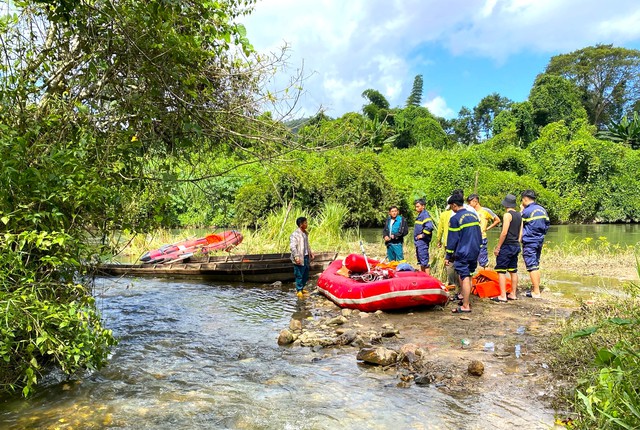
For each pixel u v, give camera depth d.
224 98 5.33
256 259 10.60
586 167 31.36
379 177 25.44
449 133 72.75
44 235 3.80
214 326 6.48
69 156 4.35
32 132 4.35
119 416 3.72
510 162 33.12
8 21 4.67
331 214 17.11
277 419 3.64
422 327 6.15
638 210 30.20
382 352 4.85
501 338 5.55
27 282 3.91
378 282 6.98
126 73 4.91
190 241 11.77
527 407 3.72
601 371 3.05
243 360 5.05
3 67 4.41
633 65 60.84
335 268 8.83
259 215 21.83
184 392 4.20
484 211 9.41
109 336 4.29
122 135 4.86
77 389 4.27
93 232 4.93
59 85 5.02
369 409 3.78
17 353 4.03
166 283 9.91
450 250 6.95
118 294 8.71
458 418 3.58
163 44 4.46
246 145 5.84
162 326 6.47
